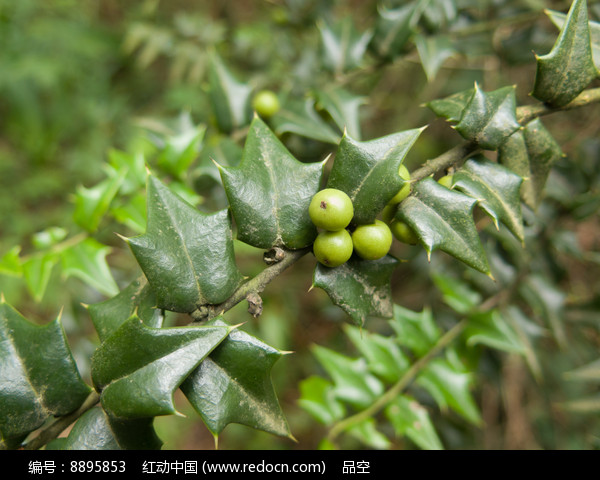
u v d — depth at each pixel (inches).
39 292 7.9
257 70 14.2
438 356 8.4
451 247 5.7
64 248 8.1
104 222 8.4
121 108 19.4
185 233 5.8
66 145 20.1
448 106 6.3
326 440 7.9
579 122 11.5
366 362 8.4
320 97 8.2
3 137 20.6
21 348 5.8
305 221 5.9
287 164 5.9
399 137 5.8
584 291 11.7
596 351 10.5
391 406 8.0
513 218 5.9
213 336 5.6
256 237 5.8
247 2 18.5
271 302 15.6
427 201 5.9
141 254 5.7
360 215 5.8
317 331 16.3
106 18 22.8
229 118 8.4
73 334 10.5
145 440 5.9
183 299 5.8
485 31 9.4
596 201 8.2
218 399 5.6
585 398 9.4
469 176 6.0
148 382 5.5
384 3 9.8
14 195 18.3
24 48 19.5
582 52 6.0
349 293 5.9
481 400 12.5
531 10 9.1
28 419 5.8
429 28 8.8
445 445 9.8
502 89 6.1
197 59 14.7
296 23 11.7
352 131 8.0
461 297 8.5
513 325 8.5
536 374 8.3
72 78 19.7
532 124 6.5
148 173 5.8
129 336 5.6
